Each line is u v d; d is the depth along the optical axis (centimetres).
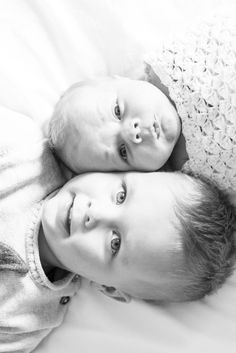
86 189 58
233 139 57
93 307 65
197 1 69
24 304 60
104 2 68
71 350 65
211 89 57
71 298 66
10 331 60
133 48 68
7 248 59
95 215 56
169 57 59
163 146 58
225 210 59
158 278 58
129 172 59
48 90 68
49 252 62
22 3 69
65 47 68
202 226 57
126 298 62
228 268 61
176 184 57
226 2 69
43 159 64
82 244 57
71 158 62
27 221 62
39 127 67
